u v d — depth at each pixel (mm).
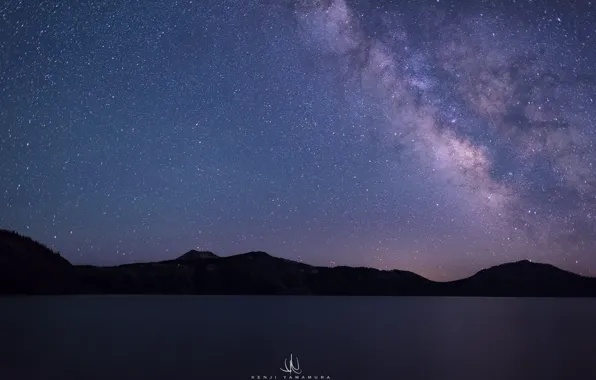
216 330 37844
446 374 18406
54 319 49062
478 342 29500
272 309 71500
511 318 54000
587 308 83250
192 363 21188
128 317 52656
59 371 19094
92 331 36531
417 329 39094
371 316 56406
